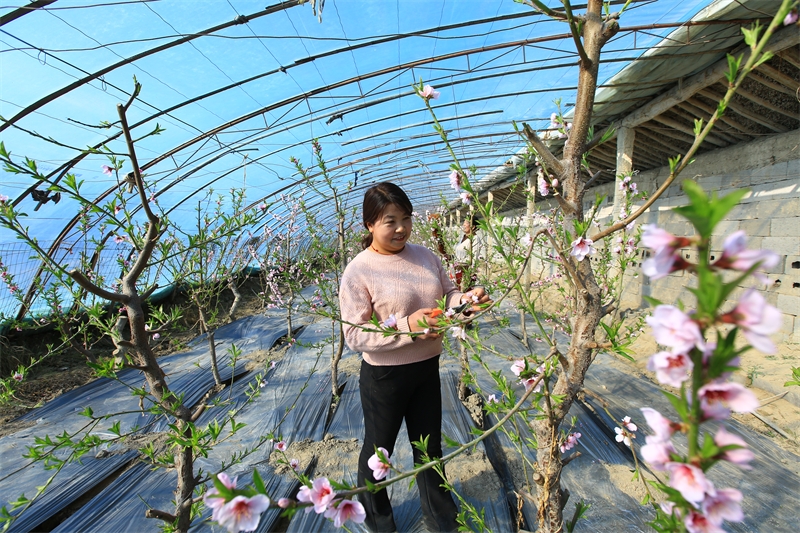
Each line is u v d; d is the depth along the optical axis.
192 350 6.13
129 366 1.56
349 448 3.24
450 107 7.30
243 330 7.18
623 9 1.14
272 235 6.40
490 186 11.85
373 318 1.42
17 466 3.24
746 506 2.56
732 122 5.29
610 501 2.56
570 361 1.38
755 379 4.29
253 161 7.22
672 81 4.91
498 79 6.16
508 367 4.62
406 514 2.47
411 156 10.25
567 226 1.32
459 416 3.61
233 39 4.35
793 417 3.58
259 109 5.78
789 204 5.01
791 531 2.36
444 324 1.40
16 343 5.72
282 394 4.35
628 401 3.87
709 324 0.44
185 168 6.73
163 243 1.92
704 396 0.51
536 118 7.80
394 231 1.94
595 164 8.69
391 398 2.02
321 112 6.71
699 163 6.50
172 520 1.59
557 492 1.49
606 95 5.32
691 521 0.54
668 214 7.04
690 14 4.12
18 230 1.38
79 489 2.96
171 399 1.74
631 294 7.60
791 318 4.96
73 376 5.32
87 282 1.45
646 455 0.55
